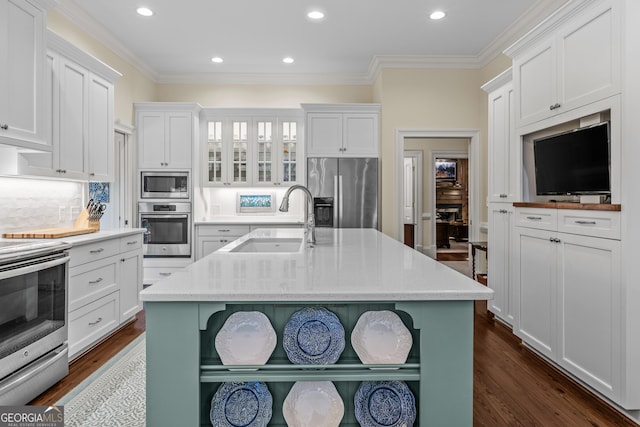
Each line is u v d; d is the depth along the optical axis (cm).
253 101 546
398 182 488
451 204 1059
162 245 493
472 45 441
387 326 122
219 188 550
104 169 341
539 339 267
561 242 241
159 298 114
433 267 157
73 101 298
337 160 490
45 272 225
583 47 220
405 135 485
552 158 261
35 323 218
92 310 289
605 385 205
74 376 248
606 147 209
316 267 156
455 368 119
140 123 487
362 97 550
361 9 356
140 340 315
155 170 491
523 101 287
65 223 335
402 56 471
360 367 119
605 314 204
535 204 269
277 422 128
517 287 298
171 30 400
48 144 258
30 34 242
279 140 523
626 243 190
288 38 420
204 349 125
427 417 119
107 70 337
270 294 115
